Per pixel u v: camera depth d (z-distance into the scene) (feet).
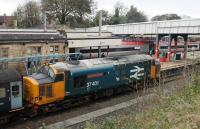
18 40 102.99
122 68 89.92
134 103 77.82
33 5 288.51
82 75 77.66
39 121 67.21
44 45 112.06
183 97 50.88
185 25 154.81
